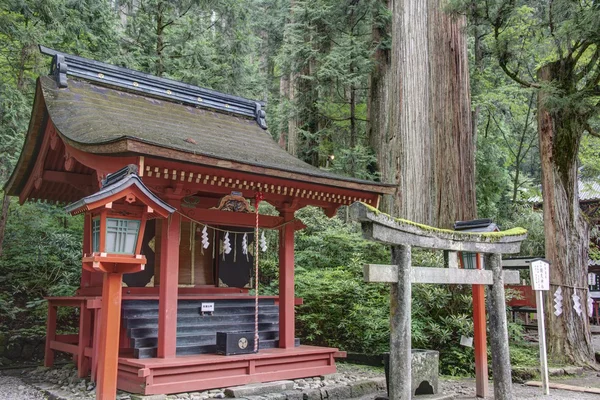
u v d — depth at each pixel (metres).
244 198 7.80
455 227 7.09
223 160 6.37
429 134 12.12
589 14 8.43
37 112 7.72
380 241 4.86
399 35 12.55
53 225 12.51
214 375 6.70
